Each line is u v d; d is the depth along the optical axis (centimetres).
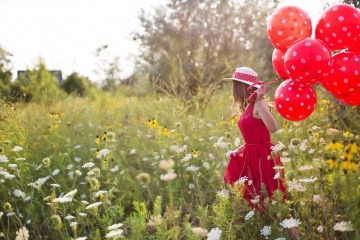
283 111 364
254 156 376
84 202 366
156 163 508
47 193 459
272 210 327
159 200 321
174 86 816
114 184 449
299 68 329
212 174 455
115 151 562
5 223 425
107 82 1153
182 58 1970
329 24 334
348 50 353
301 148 416
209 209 401
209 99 778
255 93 384
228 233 307
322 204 309
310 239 316
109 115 874
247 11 2173
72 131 644
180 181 454
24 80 836
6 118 707
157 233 306
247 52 2070
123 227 369
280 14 357
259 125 378
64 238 337
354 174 314
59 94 880
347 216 288
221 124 632
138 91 836
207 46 2080
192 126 634
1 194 452
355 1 657
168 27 2173
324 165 311
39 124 643
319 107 637
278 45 362
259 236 336
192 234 300
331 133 447
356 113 521
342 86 337
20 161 515
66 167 498
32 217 399
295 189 329
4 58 1040
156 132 637
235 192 329
